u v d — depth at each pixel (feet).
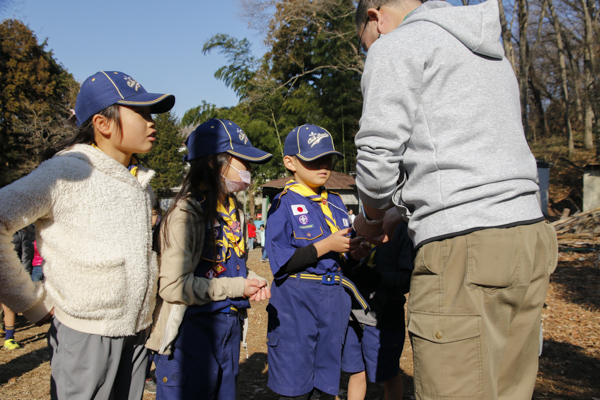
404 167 5.28
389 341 9.45
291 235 8.73
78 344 5.60
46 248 5.64
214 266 7.27
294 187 9.14
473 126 4.77
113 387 6.29
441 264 4.82
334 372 8.35
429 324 4.87
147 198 6.70
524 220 4.75
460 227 4.69
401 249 9.70
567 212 49.49
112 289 5.68
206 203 7.14
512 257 4.63
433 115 4.86
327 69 69.15
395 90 4.85
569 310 23.25
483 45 4.97
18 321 22.26
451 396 4.70
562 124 110.22
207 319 6.95
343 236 7.92
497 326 4.82
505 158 4.80
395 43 5.00
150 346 6.75
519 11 78.54
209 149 7.41
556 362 15.35
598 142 83.46
